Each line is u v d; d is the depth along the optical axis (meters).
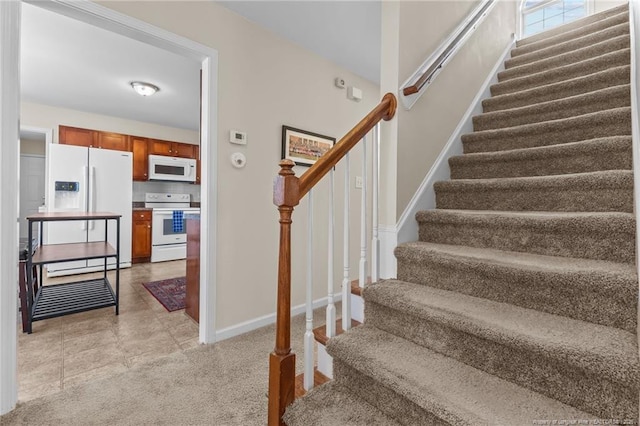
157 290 3.51
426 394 0.97
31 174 5.51
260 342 2.25
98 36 2.60
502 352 1.05
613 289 1.03
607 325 1.06
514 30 3.39
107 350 2.13
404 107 1.77
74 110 4.63
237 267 2.40
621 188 1.40
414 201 1.83
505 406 0.91
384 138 1.76
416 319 1.30
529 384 1.00
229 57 2.29
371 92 3.54
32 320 2.40
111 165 4.51
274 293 2.65
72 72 3.30
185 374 1.82
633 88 1.17
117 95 4.00
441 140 2.13
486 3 2.62
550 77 2.50
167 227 5.30
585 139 1.86
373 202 1.68
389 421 1.10
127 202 4.68
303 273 2.88
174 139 5.69
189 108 4.54
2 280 1.45
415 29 1.85
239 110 2.36
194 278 2.65
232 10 2.29
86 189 4.26
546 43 3.08
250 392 1.66
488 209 1.83
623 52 2.16
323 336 1.45
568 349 0.90
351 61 3.09
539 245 1.43
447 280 1.47
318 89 2.97
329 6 2.23
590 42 2.65
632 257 1.21
